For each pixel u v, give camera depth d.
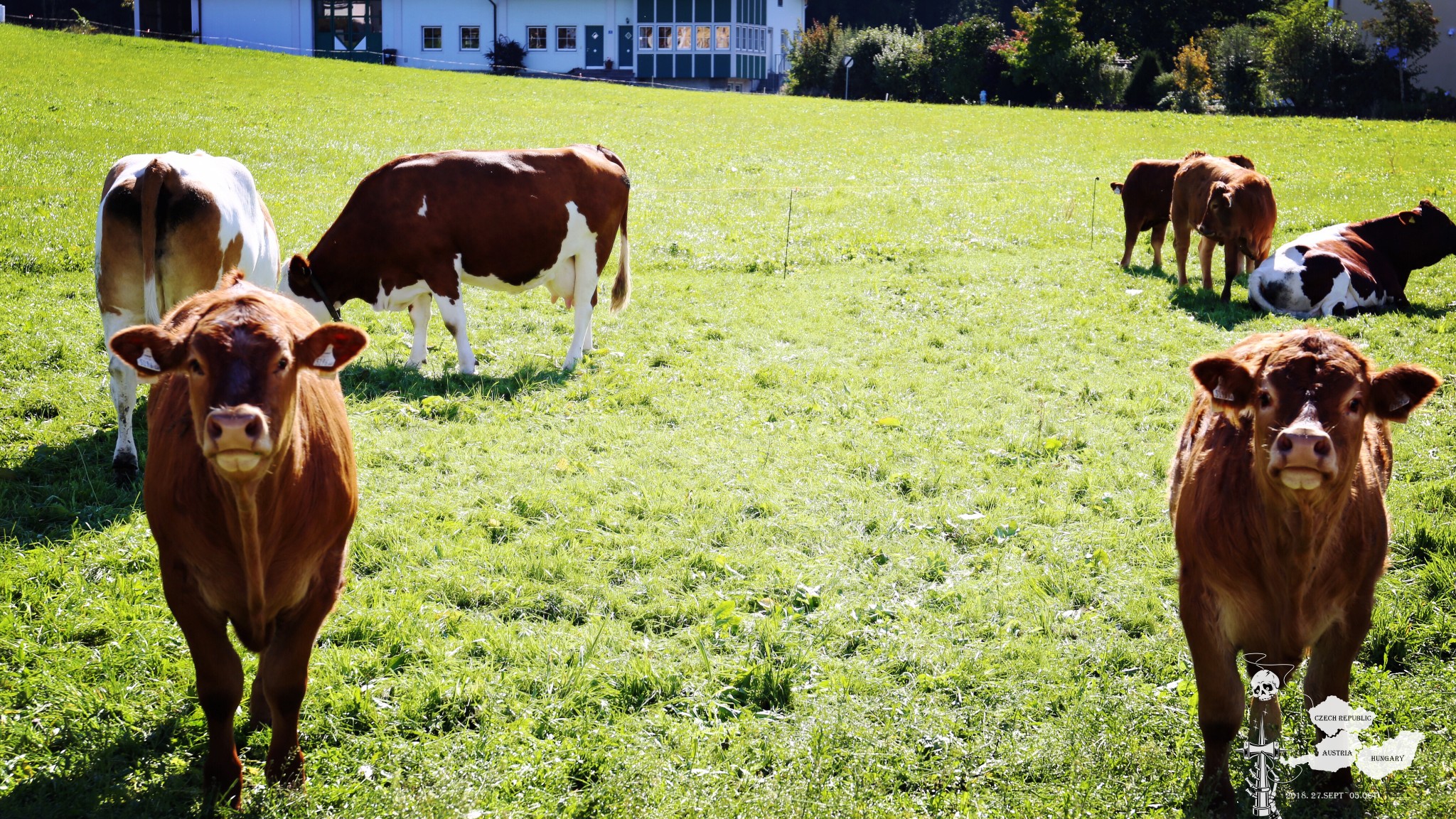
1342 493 3.88
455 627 5.90
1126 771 4.63
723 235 17.95
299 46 56.06
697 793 4.50
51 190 17.20
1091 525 7.31
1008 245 17.77
